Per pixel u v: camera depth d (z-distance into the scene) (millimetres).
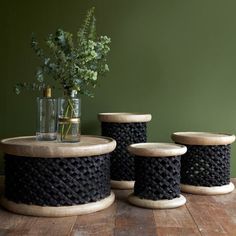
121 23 1829
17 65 1832
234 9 1831
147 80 1845
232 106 1849
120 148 1658
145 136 1704
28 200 1289
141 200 1398
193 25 1835
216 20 1836
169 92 1850
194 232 1145
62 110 1420
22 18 1823
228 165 1635
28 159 1280
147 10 1830
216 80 1846
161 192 1393
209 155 1589
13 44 1828
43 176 1273
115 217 1280
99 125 1849
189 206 1422
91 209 1313
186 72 1845
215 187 1590
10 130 1848
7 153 1326
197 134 1688
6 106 1843
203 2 1831
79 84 1432
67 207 1284
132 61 1839
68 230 1152
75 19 1820
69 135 1409
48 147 1249
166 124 1852
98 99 1851
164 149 1381
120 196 1553
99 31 1828
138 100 1849
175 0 1832
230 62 1842
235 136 1716
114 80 1844
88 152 1291
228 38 1838
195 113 1852
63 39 1384
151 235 1117
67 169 1283
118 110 1849
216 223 1229
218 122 1852
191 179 1609
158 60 1841
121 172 1667
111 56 1837
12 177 1329
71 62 1393
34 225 1194
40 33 1825
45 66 1419
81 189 1307
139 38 1834
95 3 1822
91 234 1121
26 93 1842
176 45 1838
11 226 1186
